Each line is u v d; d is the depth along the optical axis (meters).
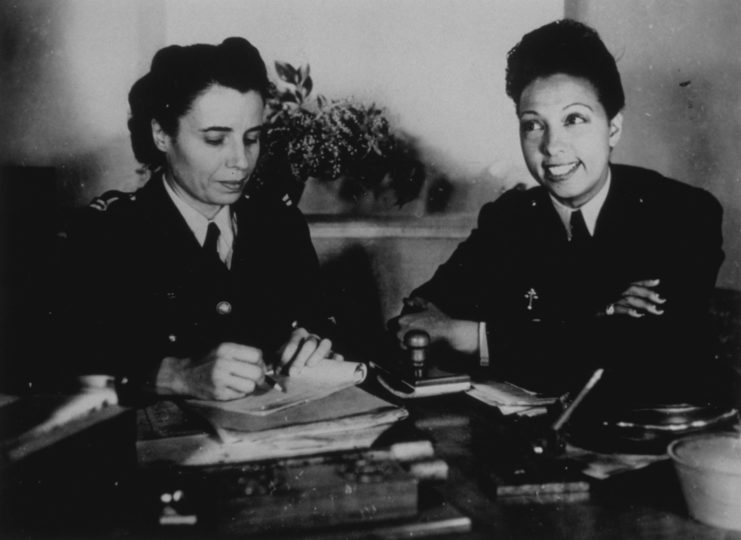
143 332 1.61
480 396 1.30
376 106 2.59
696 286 1.78
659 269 1.79
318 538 0.79
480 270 1.94
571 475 0.94
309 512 0.81
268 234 1.83
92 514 0.83
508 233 1.94
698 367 1.39
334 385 1.23
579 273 1.84
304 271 1.87
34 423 0.94
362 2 2.55
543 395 1.29
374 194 2.59
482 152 2.66
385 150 2.53
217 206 1.73
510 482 0.91
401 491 0.84
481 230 2.00
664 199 1.84
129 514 0.83
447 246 2.62
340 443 0.99
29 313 1.63
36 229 1.91
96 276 1.67
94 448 0.93
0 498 0.84
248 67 1.63
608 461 0.98
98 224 1.71
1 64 2.35
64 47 2.38
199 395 1.19
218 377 1.17
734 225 2.25
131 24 2.41
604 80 1.70
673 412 1.02
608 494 0.91
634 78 2.48
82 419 0.96
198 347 1.65
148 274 1.67
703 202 1.86
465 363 1.57
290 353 1.37
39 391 1.11
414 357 1.40
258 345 1.70
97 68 2.40
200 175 1.65
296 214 1.93
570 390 1.29
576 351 1.48
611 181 1.84
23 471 0.86
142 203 1.71
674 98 2.38
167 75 1.61
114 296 1.66
